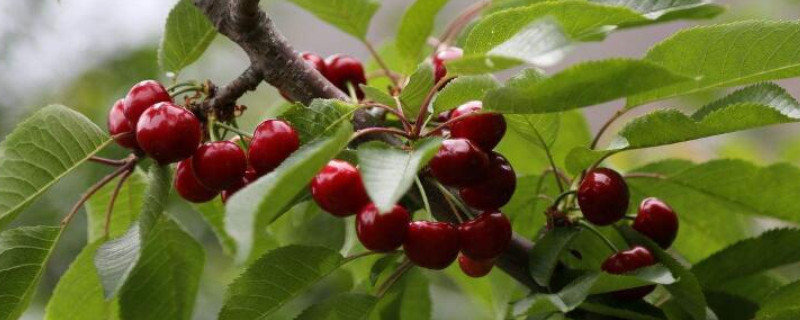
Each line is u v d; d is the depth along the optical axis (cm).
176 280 87
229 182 77
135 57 178
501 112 73
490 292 97
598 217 80
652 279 77
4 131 168
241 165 77
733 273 86
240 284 79
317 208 91
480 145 77
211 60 187
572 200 84
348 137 71
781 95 77
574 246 85
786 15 149
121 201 89
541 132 82
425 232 76
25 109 171
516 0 94
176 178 80
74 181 155
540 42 68
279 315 103
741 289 87
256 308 79
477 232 77
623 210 80
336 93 80
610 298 79
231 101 80
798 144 127
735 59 77
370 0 93
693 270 85
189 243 87
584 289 77
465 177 75
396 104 77
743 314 85
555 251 79
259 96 192
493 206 78
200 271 88
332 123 76
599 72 69
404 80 93
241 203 67
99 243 85
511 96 71
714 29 77
